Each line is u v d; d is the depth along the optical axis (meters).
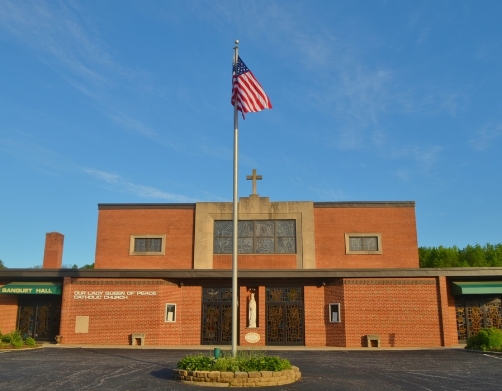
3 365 20.27
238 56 19.69
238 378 15.68
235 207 18.47
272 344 29.52
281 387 15.52
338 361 21.94
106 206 33.25
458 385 15.85
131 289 29.84
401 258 31.44
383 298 29.12
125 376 17.45
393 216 32.06
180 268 31.97
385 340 28.66
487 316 29.98
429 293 29.09
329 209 32.28
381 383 16.19
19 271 30.41
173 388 15.27
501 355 23.66
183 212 32.84
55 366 19.97
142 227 32.81
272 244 31.84
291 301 30.06
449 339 28.52
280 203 32.28
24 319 31.66
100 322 29.58
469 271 29.17
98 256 32.50
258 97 19.03
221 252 31.95
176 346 28.86
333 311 29.61
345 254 31.62
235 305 17.95
